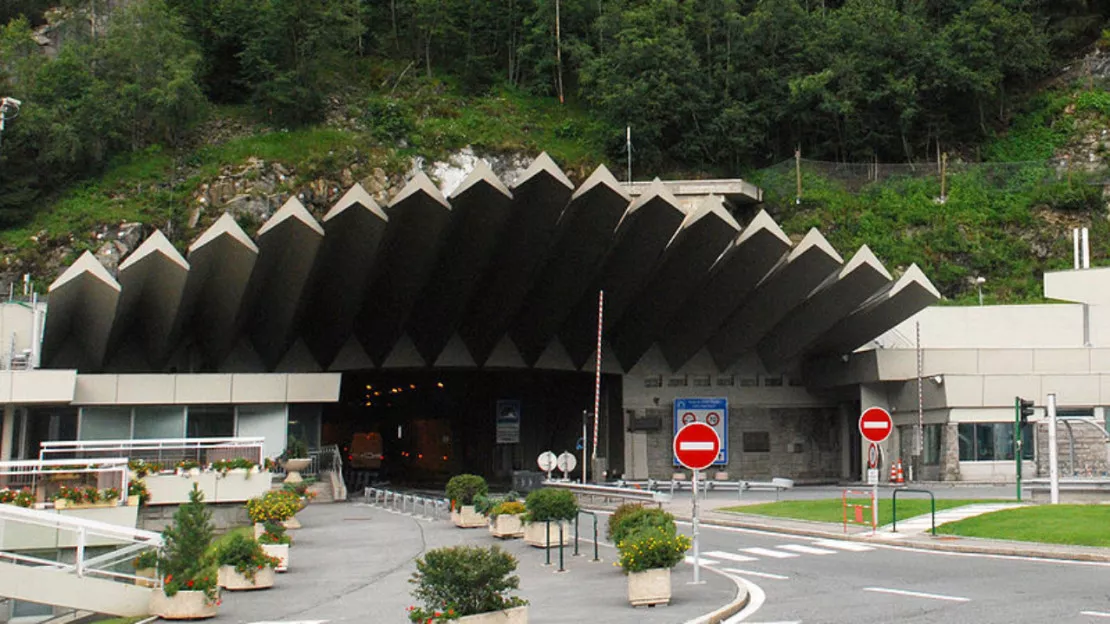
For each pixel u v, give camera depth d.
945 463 45.03
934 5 89.81
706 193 72.75
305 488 37.47
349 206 41.56
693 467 17.91
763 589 17.14
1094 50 86.44
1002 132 84.00
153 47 79.12
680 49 81.62
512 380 64.56
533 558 21.64
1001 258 71.94
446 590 13.35
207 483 30.45
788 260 46.53
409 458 77.19
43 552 23.44
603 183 43.44
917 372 48.00
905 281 47.00
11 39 81.06
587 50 86.00
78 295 41.19
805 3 91.00
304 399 43.56
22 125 72.75
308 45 81.12
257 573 18.84
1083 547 20.94
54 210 71.81
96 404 41.12
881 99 82.06
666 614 14.64
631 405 55.88
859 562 20.33
